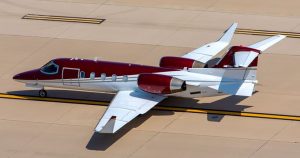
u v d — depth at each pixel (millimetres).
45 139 132375
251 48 140000
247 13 181500
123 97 137125
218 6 185250
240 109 140750
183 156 126438
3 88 150375
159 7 185125
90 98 146750
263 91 147125
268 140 130875
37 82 145625
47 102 145500
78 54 163625
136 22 178125
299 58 160500
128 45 167500
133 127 135375
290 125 135375
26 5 188000
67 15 182250
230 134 132875
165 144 130000
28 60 161250
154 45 167125
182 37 170625
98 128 124500
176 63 146375
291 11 182000
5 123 137750
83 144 130250
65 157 126562
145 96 137875
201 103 143250
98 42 169250
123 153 127438
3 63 159875
